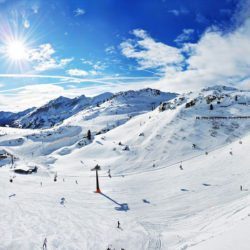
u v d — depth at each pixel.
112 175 101.56
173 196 68.00
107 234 45.16
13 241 38.75
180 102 188.00
